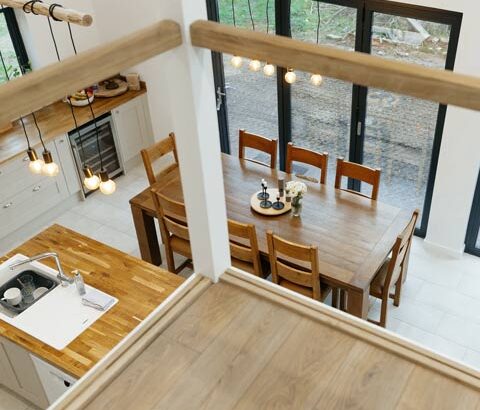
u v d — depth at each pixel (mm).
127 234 6074
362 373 2090
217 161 2207
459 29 4703
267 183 5180
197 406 2029
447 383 2031
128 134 6777
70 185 6328
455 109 4816
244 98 6438
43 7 3109
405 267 4961
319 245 4430
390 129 5566
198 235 2381
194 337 2273
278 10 5629
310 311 2326
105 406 2059
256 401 2025
